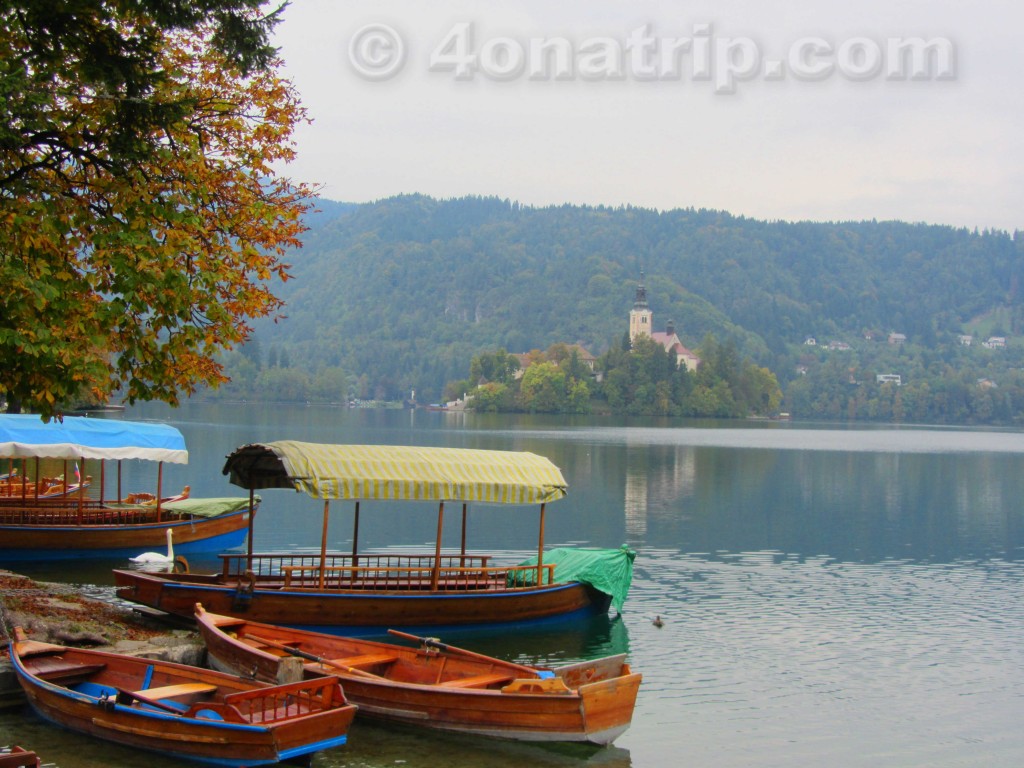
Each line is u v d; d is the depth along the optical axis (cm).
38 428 3506
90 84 1883
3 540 3422
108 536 3581
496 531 4844
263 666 1944
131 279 1773
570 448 11944
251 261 2298
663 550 4412
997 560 4316
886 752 1977
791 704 2253
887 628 3002
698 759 1905
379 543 4341
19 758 1330
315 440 11081
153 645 2172
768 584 3678
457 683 1923
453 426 17875
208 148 2414
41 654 1972
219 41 2022
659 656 2620
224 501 4044
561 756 1845
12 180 1869
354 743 1844
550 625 2886
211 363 2373
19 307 1691
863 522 5559
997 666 2600
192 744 1645
